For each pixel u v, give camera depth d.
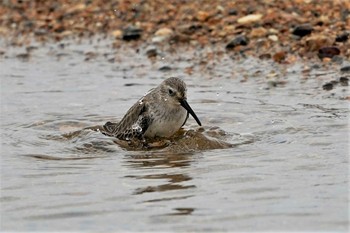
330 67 25.98
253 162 17.66
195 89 25.14
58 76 28.11
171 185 16.17
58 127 21.64
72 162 18.22
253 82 25.48
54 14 36.78
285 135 19.89
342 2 31.72
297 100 23.20
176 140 19.94
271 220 14.00
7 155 18.89
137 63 29.08
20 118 22.56
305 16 30.73
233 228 13.72
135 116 20.27
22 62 30.53
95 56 30.64
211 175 16.78
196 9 33.69
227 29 30.75
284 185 15.84
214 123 21.50
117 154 18.94
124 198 15.45
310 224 13.75
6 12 38.00
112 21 34.66
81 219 14.39
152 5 35.31
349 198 14.89
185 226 13.88
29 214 14.72
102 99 24.67
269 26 30.17
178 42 30.53
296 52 27.67
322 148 18.50
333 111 21.84
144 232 13.67
